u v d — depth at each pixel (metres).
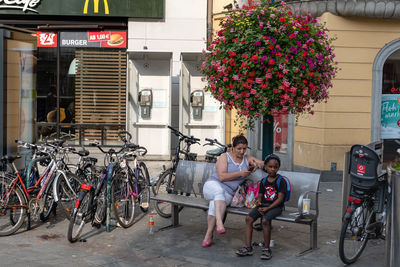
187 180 6.76
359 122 9.85
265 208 5.39
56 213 7.39
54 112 13.64
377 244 5.90
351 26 9.70
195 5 13.09
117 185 6.56
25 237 6.13
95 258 5.36
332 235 6.27
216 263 5.23
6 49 7.65
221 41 5.73
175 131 7.79
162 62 12.97
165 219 7.11
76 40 13.46
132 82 12.91
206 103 12.84
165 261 5.29
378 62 9.80
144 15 12.96
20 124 8.04
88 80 13.54
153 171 10.93
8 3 12.91
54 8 12.95
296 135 10.52
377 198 5.38
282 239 6.10
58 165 6.86
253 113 5.71
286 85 5.33
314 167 9.97
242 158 5.98
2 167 6.59
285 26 5.45
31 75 8.30
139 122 12.95
